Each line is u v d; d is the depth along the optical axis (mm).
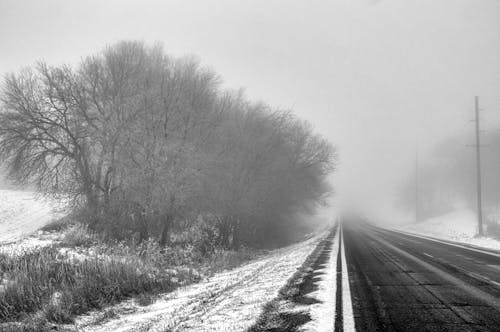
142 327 6668
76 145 23875
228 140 23375
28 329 7035
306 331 5598
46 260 11695
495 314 6414
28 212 35125
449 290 8523
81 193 22938
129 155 19375
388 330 5594
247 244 26453
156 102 20062
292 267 12938
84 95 24516
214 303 8086
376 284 9297
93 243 17859
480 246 21859
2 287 9625
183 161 18938
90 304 8953
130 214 19781
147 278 11289
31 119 25125
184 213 20516
